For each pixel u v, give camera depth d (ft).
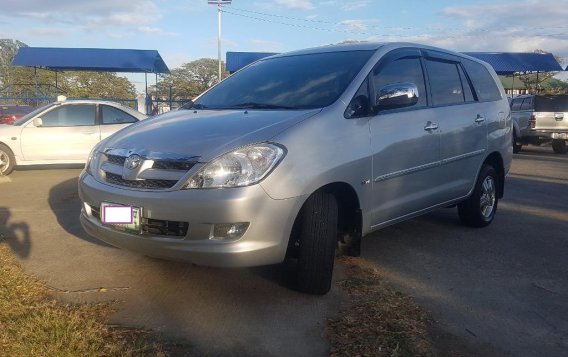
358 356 10.18
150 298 12.86
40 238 17.61
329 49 16.93
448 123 17.20
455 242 18.30
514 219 22.13
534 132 56.18
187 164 11.68
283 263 15.28
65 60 78.02
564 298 13.60
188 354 10.27
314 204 12.43
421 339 11.00
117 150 12.98
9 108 61.36
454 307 12.83
